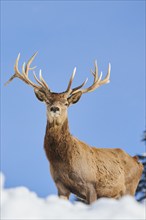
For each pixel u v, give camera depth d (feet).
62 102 107.86
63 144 106.63
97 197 114.21
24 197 56.80
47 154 108.68
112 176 114.52
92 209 54.19
